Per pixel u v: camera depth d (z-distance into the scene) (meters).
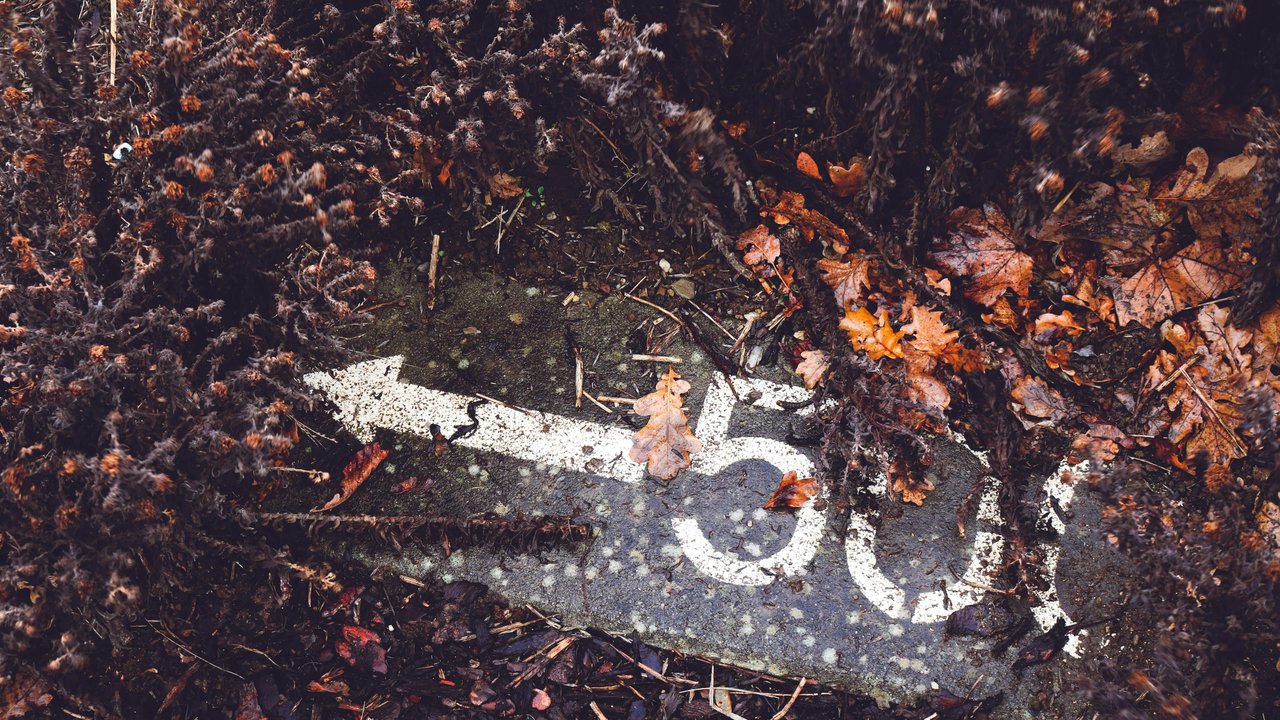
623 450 1.06
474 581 1.01
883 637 0.98
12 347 0.90
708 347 1.09
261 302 0.98
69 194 0.92
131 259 0.91
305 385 0.97
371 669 0.97
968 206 1.08
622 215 1.13
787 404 1.07
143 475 0.84
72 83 0.93
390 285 1.11
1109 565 1.00
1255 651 0.96
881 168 1.01
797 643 0.98
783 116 1.10
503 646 0.98
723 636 0.98
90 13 1.03
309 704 0.96
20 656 0.89
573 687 0.97
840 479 1.03
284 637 0.98
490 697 0.96
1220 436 1.02
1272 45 1.00
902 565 1.00
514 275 1.12
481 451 1.06
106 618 0.90
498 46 1.02
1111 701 0.91
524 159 1.09
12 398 0.89
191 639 0.97
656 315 1.10
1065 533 1.01
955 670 0.97
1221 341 1.04
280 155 0.91
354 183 1.00
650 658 0.98
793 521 1.02
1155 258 1.06
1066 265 1.08
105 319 0.89
